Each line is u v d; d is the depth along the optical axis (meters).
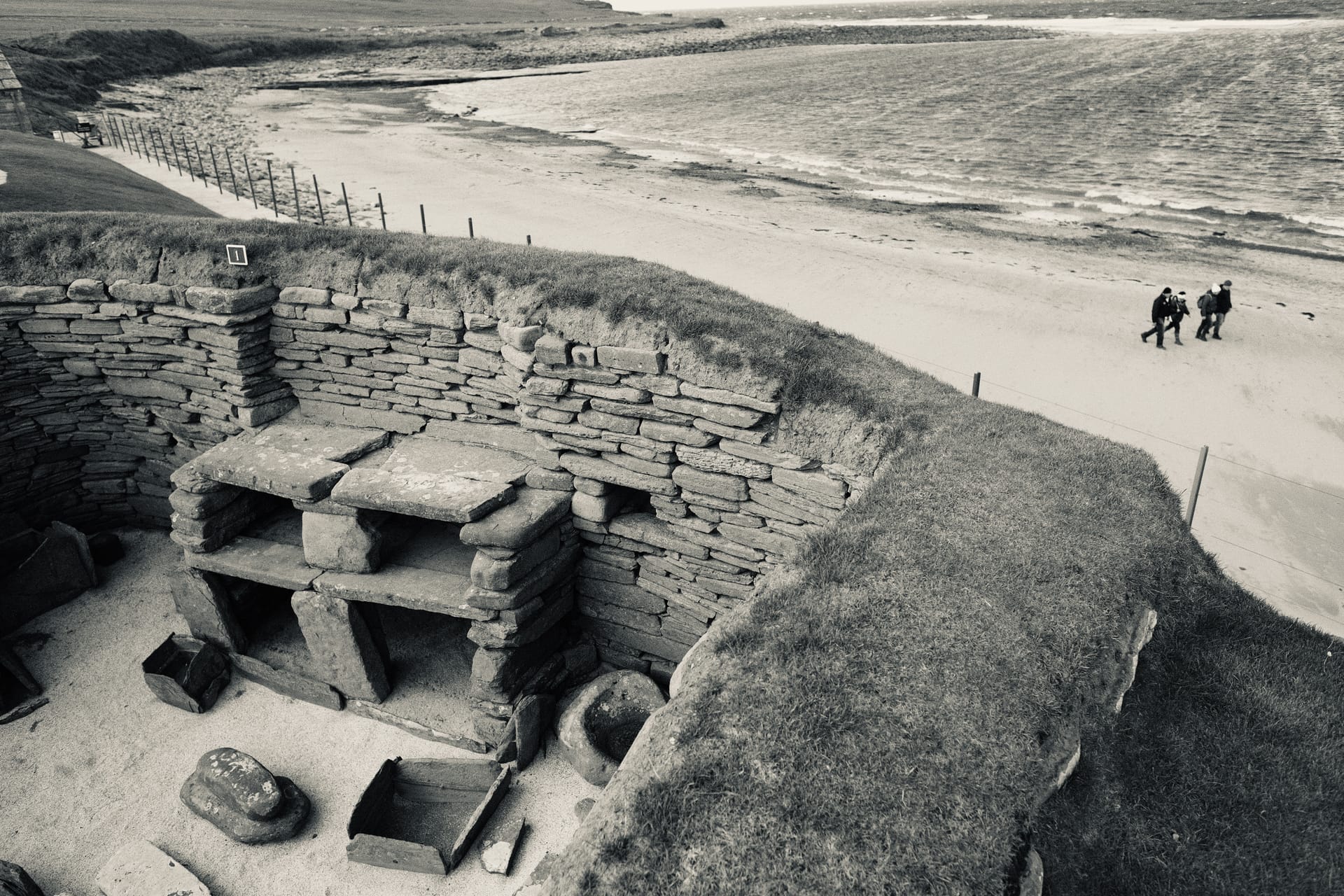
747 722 5.68
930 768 5.42
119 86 74.62
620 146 57.44
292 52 119.56
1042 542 7.71
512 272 11.47
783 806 5.14
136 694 11.12
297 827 9.14
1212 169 46.72
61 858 8.87
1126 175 46.31
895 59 115.88
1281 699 7.09
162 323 12.26
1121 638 7.02
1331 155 48.34
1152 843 5.77
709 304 11.02
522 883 8.53
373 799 9.29
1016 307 26.11
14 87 38.53
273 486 10.66
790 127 65.25
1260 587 13.69
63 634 12.12
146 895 8.23
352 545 10.39
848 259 30.62
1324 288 28.34
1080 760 6.08
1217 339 23.73
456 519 9.90
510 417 11.47
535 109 77.56
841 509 9.15
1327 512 15.88
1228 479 16.98
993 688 6.06
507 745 9.73
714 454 9.70
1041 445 9.60
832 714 5.70
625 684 10.41
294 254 12.39
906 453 9.10
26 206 21.45
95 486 13.95
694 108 76.81
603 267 12.27
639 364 9.91
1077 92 75.88
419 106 79.25
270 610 12.23
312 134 59.19
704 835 5.01
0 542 12.34
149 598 12.85
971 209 39.75
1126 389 20.97
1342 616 12.93
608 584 11.19
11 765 9.98
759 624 6.69
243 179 39.19
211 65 101.88
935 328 24.62
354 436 12.12
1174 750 6.46
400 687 10.99
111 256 12.54
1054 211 39.16
